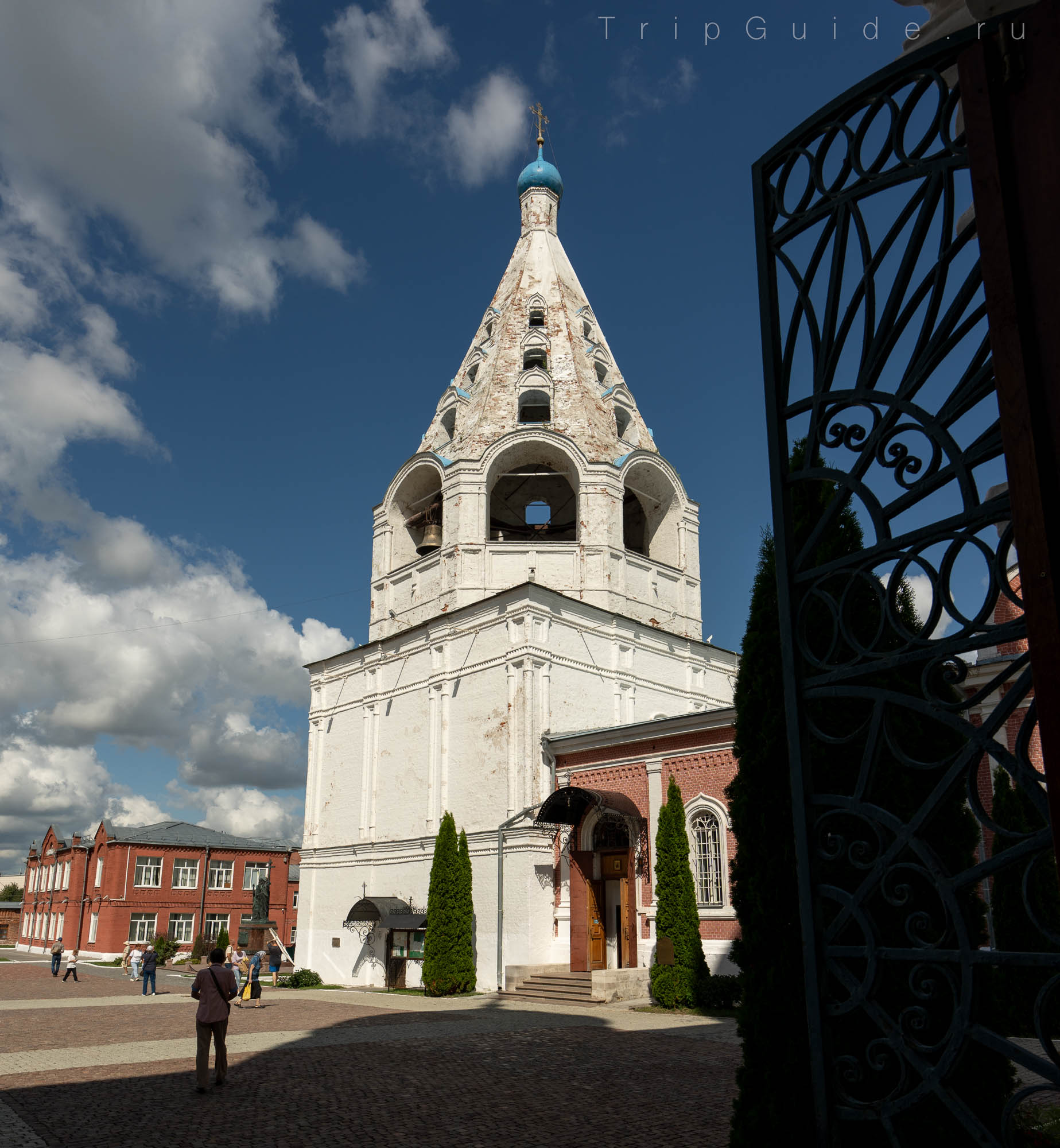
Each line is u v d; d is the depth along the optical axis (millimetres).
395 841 31766
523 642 29062
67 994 31984
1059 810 2852
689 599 35500
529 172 42875
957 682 3531
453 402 37469
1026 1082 10172
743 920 7172
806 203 4480
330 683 37188
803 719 4066
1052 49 3232
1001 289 3225
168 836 65812
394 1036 17703
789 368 4457
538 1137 10008
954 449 3607
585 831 27422
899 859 3574
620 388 37469
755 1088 6547
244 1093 12156
